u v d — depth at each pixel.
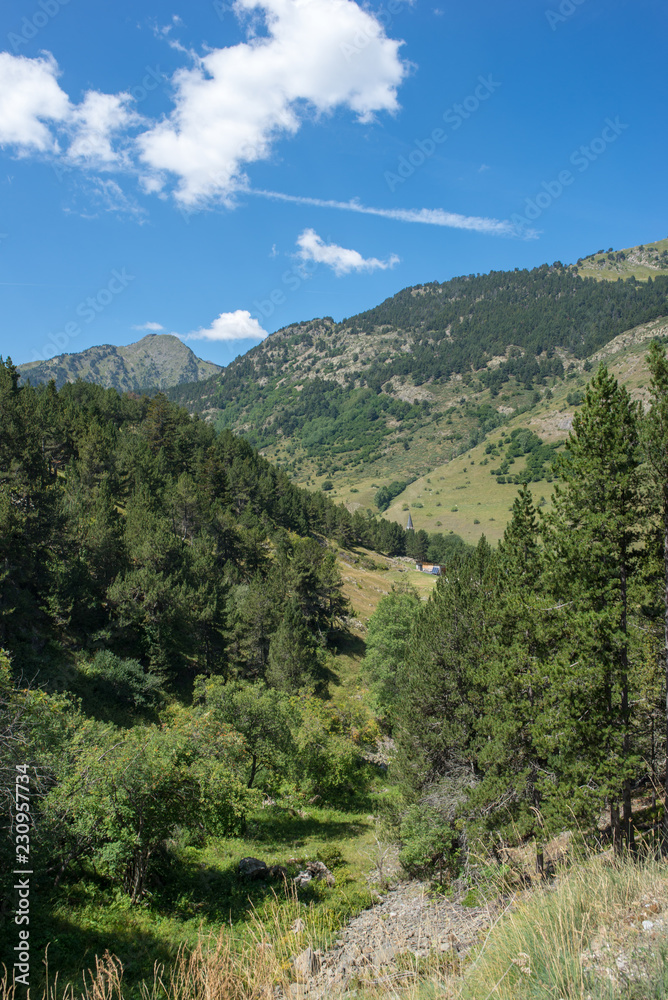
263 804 34.91
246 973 6.76
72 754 19.53
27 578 47.53
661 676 18.94
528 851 18.67
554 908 7.14
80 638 49.94
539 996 5.25
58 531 50.88
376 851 27.17
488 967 6.31
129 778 18.59
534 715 20.81
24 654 42.38
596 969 5.50
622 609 17.70
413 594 66.94
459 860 21.52
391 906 19.66
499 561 25.50
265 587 66.06
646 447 16.83
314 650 66.00
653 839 14.18
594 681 17.69
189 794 20.16
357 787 43.06
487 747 21.91
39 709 17.98
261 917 17.77
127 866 19.22
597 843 14.43
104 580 57.66
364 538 171.88
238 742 28.33
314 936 11.66
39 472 62.25
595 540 18.19
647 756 20.11
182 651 56.94
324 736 41.03
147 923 17.11
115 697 45.53
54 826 17.27
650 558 18.02
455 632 26.91
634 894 7.42
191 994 6.95
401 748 27.59
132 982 13.05
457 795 23.72
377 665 57.88
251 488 115.69
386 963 7.98
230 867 23.47
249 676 60.50
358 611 96.81
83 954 14.24
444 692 26.89
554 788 18.41
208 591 62.75
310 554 84.81
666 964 5.23
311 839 30.52
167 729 22.94
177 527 83.75
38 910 15.48
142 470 86.44
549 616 20.28
